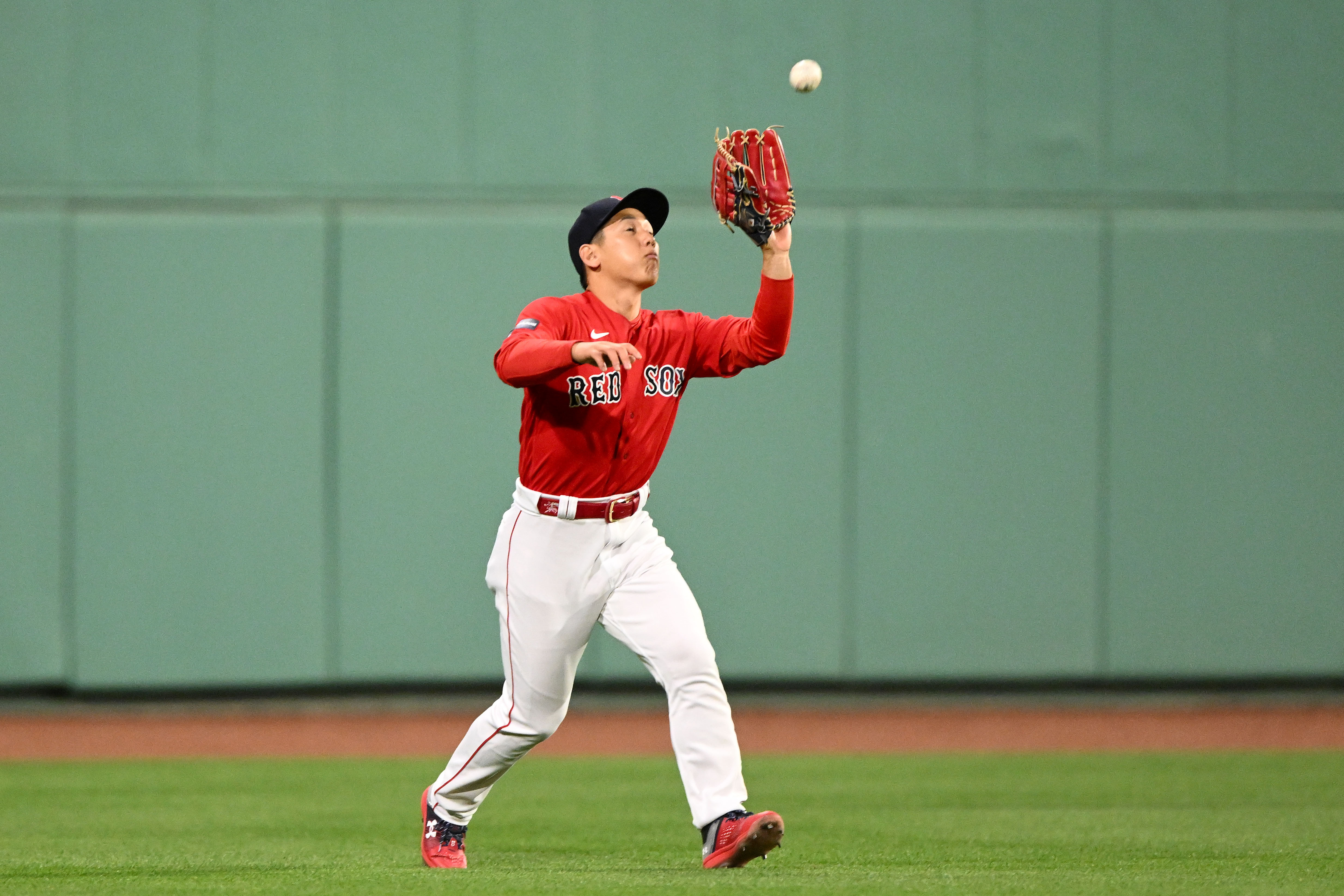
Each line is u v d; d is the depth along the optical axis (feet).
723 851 38.93
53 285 101.81
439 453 103.76
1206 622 105.91
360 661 102.94
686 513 104.37
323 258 103.55
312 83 104.68
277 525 102.58
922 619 105.40
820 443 105.40
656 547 41.42
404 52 105.50
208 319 102.68
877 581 105.50
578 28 106.63
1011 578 105.60
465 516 103.76
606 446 39.70
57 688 102.06
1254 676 105.91
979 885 37.47
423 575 103.40
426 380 103.86
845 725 102.06
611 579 40.50
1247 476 106.42
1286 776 80.12
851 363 105.81
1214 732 99.45
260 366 102.83
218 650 102.01
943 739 97.30
